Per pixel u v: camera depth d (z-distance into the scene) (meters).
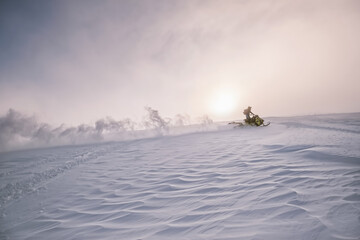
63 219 2.57
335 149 4.28
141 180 3.96
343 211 1.83
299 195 2.29
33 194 3.66
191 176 3.86
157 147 8.41
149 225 2.13
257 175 3.36
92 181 4.21
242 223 1.89
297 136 7.47
